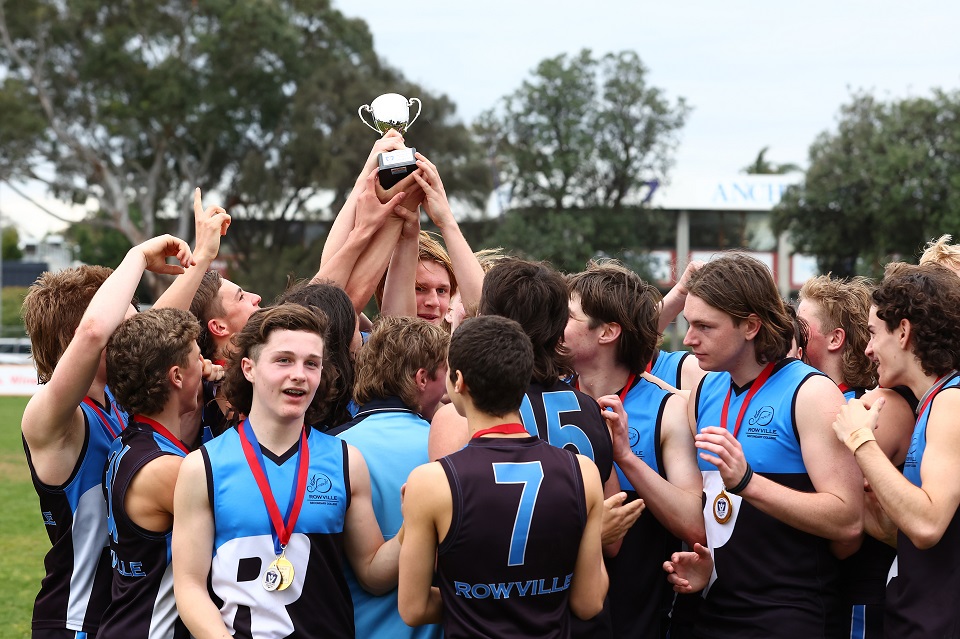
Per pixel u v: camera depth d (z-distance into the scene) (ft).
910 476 10.25
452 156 143.95
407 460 10.84
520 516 8.89
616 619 11.09
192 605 9.27
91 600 10.79
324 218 150.41
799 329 13.08
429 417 12.23
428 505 8.95
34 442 10.54
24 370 104.63
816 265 148.77
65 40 138.62
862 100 139.44
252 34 137.69
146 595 10.00
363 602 10.55
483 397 9.17
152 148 148.66
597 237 145.59
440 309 16.38
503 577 8.90
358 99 139.85
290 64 143.84
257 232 151.74
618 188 150.30
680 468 11.05
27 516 34.83
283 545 9.59
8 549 29.30
